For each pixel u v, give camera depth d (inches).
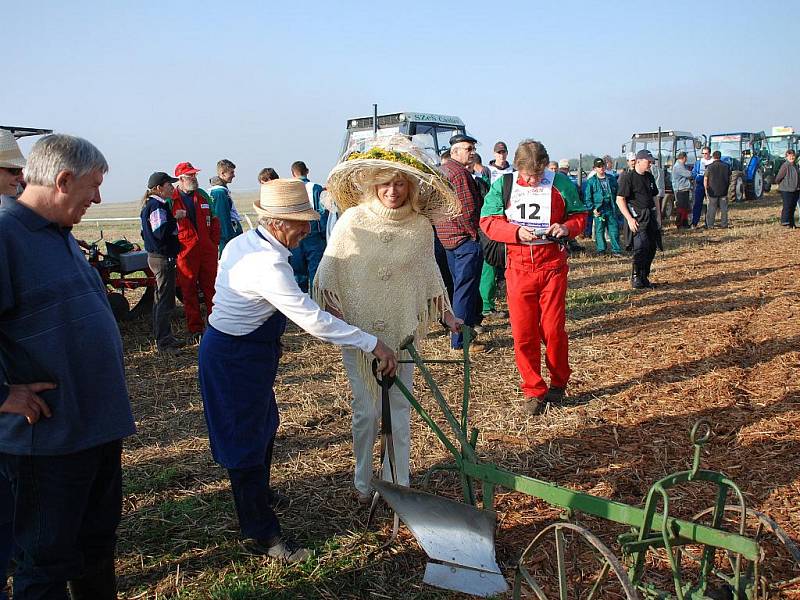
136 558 141.4
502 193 201.5
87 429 99.9
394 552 141.0
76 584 111.8
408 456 157.1
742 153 1089.4
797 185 649.0
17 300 93.2
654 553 130.4
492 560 124.7
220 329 129.2
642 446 182.7
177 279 326.0
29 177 95.0
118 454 110.3
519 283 201.2
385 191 139.6
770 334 281.7
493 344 289.9
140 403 239.9
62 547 101.0
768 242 564.7
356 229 143.6
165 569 137.7
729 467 167.2
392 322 147.3
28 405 93.9
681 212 694.5
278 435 203.5
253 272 124.4
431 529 130.0
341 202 151.0
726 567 127.6
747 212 852.0
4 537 118.0
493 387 237.3
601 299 371.2
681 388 225.0
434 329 315.6
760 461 169.0
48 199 95.4
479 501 158.6
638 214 389.4
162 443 202.5
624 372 246.1
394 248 143.9
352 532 147.9
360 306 146.1
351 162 137.4
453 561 126.5
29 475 98.2
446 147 525.7
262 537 136.9
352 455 187.3
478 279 271.4
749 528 139.0
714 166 676.7
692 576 125.8
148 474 180.5
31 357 94.7
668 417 201.5
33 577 100.3
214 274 331.6
